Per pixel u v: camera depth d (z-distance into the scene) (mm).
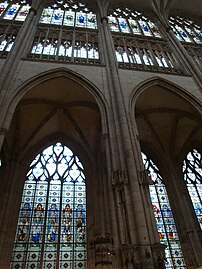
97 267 13789
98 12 26109
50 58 18625
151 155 22219
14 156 19047
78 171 19938
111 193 11641
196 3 30422
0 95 14211
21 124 19969
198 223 18219
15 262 14711
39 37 20969
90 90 16391
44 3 25797
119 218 10578
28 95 18062
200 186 20938
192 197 20047
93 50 20891
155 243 9609
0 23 21625
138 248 9531
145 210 10562
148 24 27438
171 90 18078
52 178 19203
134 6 29359
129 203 10789
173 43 23234
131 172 11672
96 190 17828
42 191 18328
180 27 28641
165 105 20000
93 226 16266
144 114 20688
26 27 20438
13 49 17547
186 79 19000
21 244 15477
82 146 21344
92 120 20641
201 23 30375
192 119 19609
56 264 14891
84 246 15898
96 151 20547
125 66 18906
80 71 17422
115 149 13008
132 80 17406
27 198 17766
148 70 18719
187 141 22266
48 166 19875
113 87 16375
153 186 20359
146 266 8938
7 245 14977
